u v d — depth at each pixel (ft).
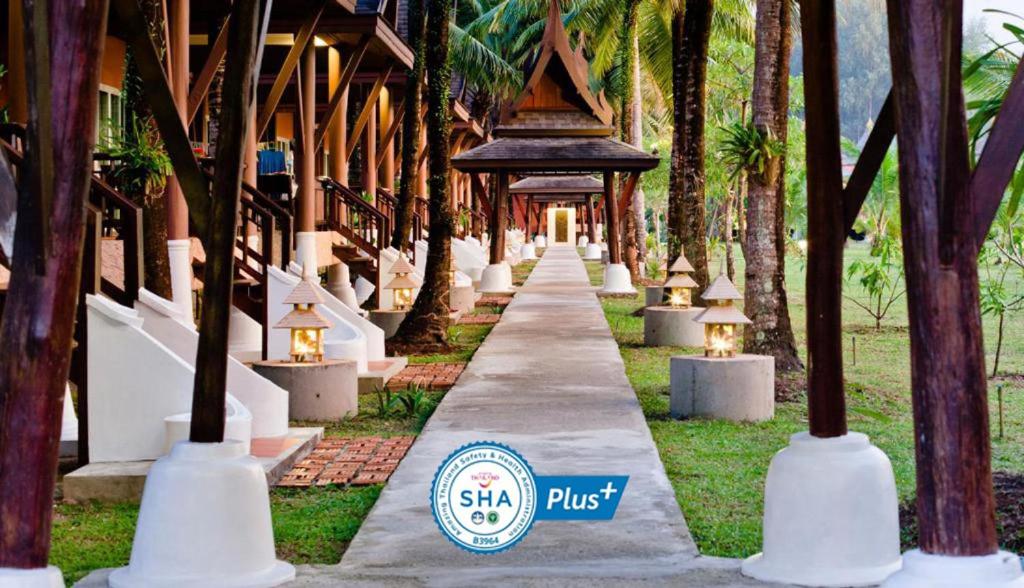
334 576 21.03
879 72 319.27
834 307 20.66
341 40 77.00
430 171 62.85
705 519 27.12
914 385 16.28
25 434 16.08
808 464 20.24
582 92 96.89
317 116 103.45
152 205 41.88
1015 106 16.03
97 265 31.73
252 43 20.53
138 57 20.48
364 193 88.79
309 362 42.32
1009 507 26.71
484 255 128.26
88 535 25.94
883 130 20.42
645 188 179.42
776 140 49.55
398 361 53.16
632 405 41.81
